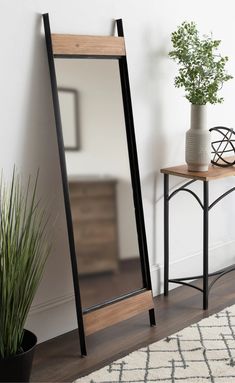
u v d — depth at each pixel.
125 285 2.92
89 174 2.75
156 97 3.22
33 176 2.64
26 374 2.34
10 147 2.53
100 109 2.79
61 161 2.61
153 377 2.45
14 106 2.53
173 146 3.38
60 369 2.55
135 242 2.98
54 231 2.77
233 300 3.32
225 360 2.59
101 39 2.78
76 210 2.70
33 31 2.55
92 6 2.79
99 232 2.81
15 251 2.24
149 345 2.73
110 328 2.96
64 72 2.63
